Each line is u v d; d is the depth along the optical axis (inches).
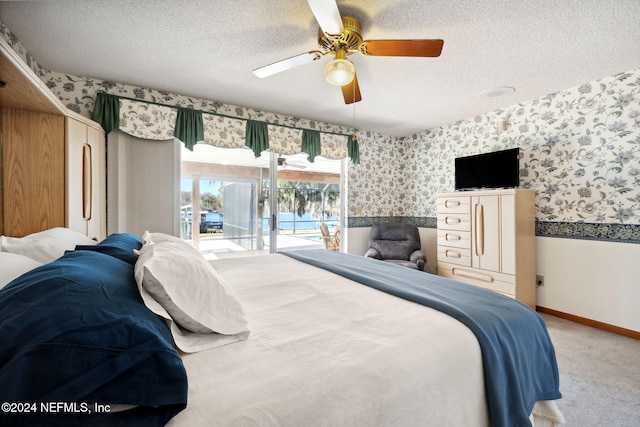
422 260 149.7
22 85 65.6
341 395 31.1
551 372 52.1
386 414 32.4
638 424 61.9
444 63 97.4
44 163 84.8
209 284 41.8
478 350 42.1
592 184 113.7
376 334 42.4
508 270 121.0
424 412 35.1
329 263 88.1
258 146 142.3
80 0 68.5
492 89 119.0
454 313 48.3
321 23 64.6
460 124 161.8
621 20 75.0
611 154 108.8
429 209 181.3
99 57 95.4
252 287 64.7
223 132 133.8
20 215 82.7
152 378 26.6
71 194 88.7
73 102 108.5
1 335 24.0
